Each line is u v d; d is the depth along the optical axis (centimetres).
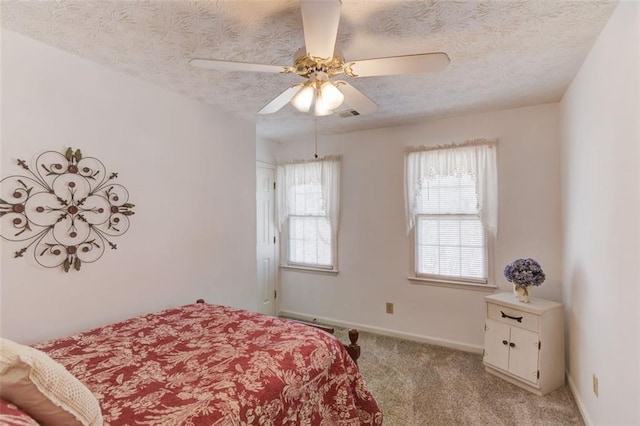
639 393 137
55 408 85
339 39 181
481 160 309
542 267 289
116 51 196
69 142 196
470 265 322
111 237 217
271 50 196
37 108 183
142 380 129
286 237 436
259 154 410
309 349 160
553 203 285
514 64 213
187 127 271
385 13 158
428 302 342
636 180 137
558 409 221
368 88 252
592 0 150
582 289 217
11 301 172
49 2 150
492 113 309
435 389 247
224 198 307
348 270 390
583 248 214
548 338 242
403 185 354
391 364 290
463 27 171
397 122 344
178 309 230
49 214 187
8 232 172
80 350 159
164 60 208
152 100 244
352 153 386
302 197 422
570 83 243
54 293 189
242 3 152
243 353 152
